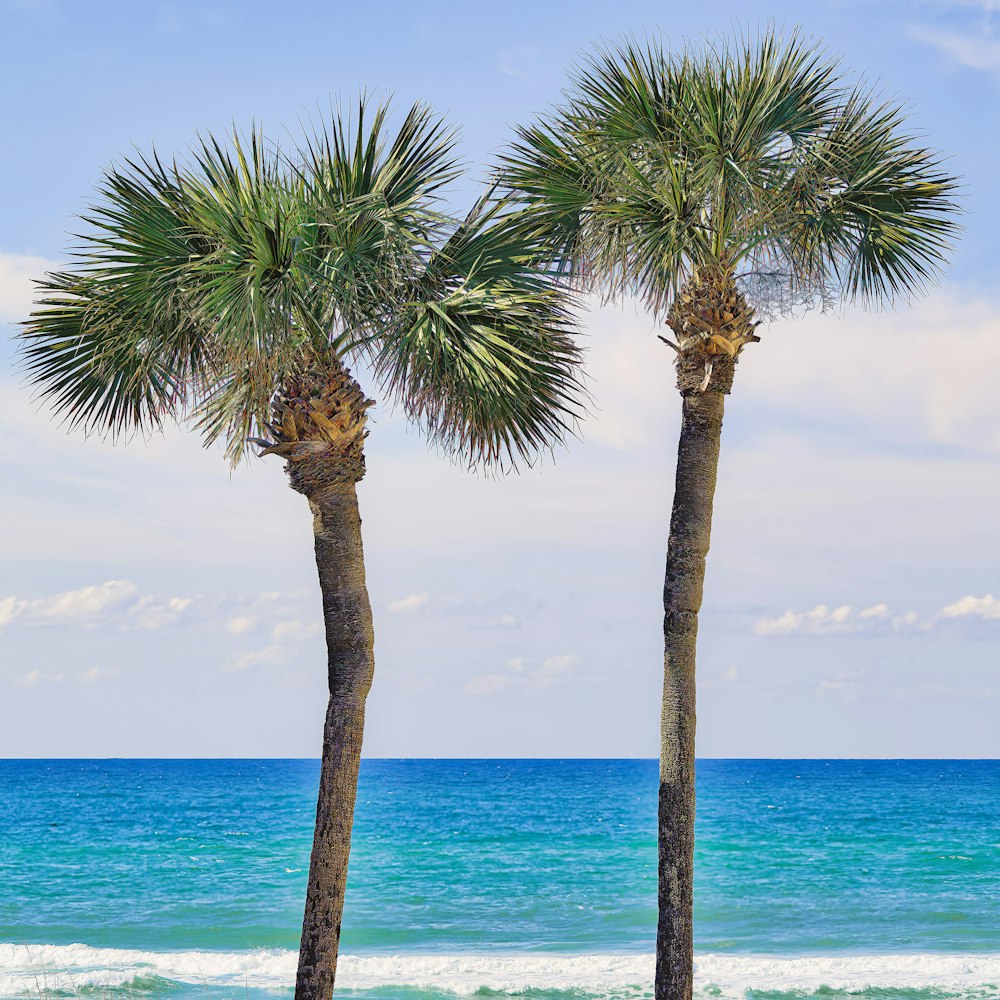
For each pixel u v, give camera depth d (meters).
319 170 9.98
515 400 10.71
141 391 10.73
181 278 9.41
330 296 9.68
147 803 74.06
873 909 29.27
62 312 10.20
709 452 10.93
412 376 10.48
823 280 11.58
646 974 20.59
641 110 10.62
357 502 10.32
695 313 10.84
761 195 10.65
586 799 79.00
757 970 20.98
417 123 10.37
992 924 26.89
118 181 9.73
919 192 11.17
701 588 10.83
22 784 103.31
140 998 18.27
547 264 11.24
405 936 26.64
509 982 19.81
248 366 9.79
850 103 11.07
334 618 10.09
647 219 10.66
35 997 18.25
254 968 21.19
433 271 10.39
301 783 103.81
